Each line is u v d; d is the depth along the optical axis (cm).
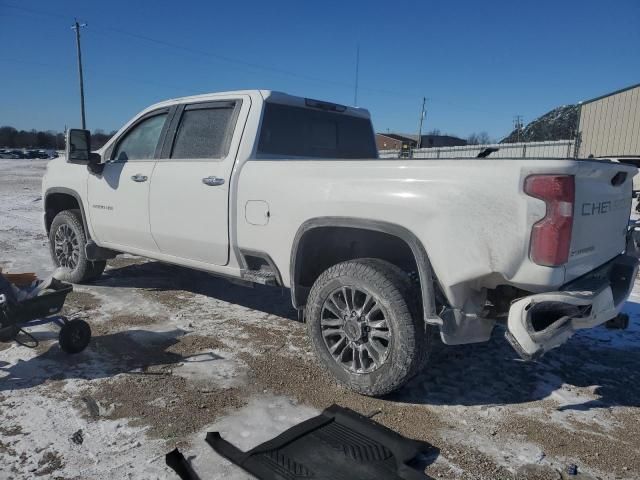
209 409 306
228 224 398
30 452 258
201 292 561
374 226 312
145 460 255
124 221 489
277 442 266
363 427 284
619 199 335
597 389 352
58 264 598
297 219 351
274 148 428
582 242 288
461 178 282
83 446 265
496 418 308
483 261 275
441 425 298
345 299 329
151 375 350
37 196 1714
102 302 514
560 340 273
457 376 365
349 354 338
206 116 439
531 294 285
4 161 5509
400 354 303
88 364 365
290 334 436
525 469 258
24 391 322
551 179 257
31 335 378
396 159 315
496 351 414
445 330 288
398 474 243
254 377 351
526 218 262
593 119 2164
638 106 1980
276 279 380
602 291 282
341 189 328
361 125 529
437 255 289
